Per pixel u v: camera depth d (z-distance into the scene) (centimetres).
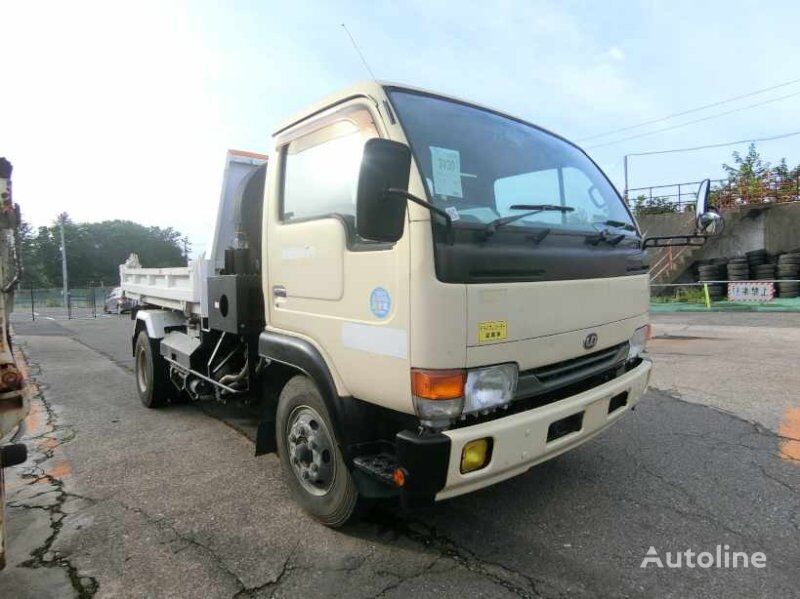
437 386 231
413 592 254
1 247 240
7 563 287
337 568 275
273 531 315
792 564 271
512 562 277
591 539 297
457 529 311
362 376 266
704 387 618
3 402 238
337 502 300
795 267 1670
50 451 470
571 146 390
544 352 273
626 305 342
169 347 545
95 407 628
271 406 361
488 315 244
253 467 421
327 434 305
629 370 354
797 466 388
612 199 388
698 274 1877
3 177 242
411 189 242
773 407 531
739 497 343
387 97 269
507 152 313
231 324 388
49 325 2075
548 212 307
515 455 254
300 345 308
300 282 311
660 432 467
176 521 330
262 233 355
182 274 514
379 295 252
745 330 1078
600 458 411
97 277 8019
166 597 255
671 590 251
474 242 243
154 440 496
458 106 309
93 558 290
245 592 257
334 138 296
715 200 2045
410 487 234
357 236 270
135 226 8581
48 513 346
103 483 394
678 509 329
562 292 282
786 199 1967
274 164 346
